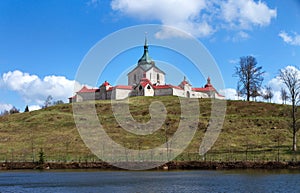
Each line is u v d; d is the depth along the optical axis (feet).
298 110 439.63
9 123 494.59
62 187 203.31
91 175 249.14
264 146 335.47
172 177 230.68
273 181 202.69
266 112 456.04
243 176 224.12
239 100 522.88
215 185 196.13
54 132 430.20
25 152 356.38
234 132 389.39
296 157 286.46
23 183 220.02
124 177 236.02
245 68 553.64
